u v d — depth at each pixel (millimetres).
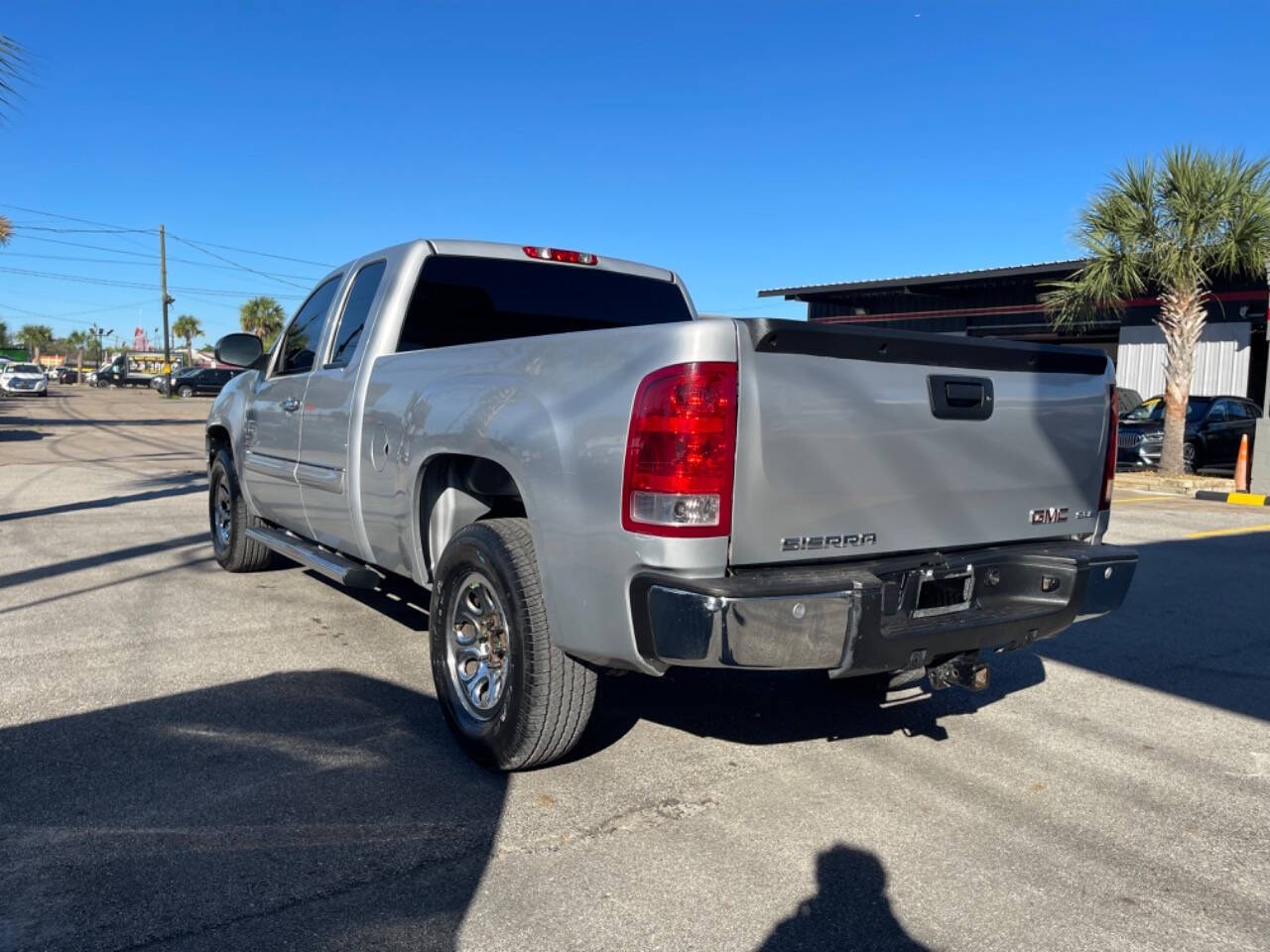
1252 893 3045
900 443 3389
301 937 2666
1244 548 9477
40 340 120562
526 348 3645
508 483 3918
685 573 3020
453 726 3906
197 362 74750
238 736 4066
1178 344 16562
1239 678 5242
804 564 3252
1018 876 3117
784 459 3117
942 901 2953
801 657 3025
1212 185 15477
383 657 5180
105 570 7219
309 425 5266
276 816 3359
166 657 5098
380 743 4035
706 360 2990
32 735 4023
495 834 3281
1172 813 3600
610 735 4207
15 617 5863
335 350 5238
